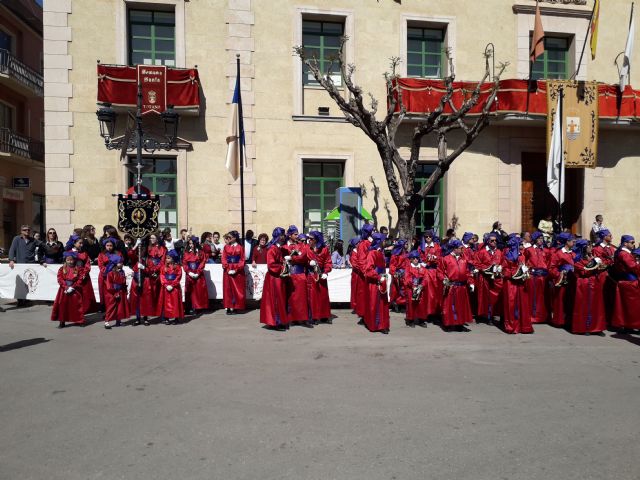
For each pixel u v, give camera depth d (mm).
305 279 9359
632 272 8875
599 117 15398
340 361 6957
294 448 4191
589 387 5883
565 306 9391
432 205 15609
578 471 3826
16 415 4918
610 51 16391
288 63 14500
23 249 11625
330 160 14867
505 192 15609
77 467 3859
